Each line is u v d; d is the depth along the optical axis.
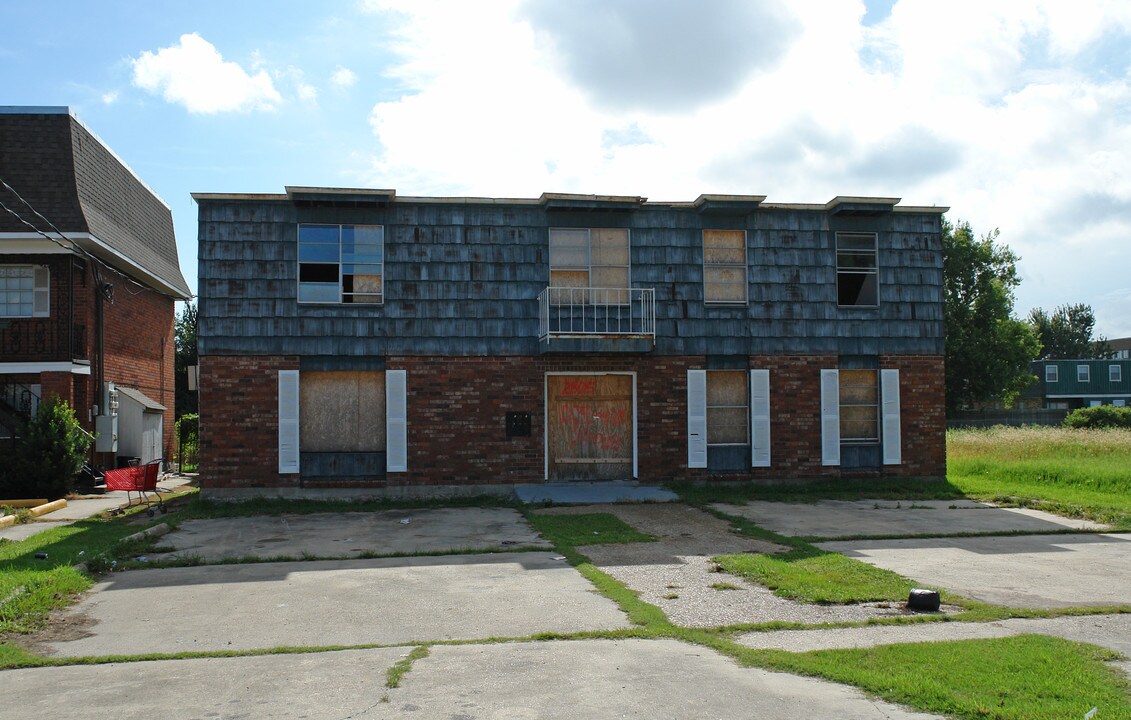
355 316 17.61
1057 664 6.57
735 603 8.96
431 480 17.67
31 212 20.12
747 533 13.33
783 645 7.35
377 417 17.78
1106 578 10.25
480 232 18.06
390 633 7.86
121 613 8.73
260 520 15.23
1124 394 68.06
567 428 18.45
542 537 13.15
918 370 19.50
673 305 18.61
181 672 6.63
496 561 11.34
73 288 20.72
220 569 11.00
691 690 6.02
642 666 6.61
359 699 5.89
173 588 9.88
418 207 17.91
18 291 20.72
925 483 19.14
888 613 8.56
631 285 18.47
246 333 17.30
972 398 51.69
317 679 6.38
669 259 18.66
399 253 17.80
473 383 17.88
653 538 12.91
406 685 6.18
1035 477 19.91
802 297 19.08
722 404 18.98
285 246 17.50
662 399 18.52
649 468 18.42
